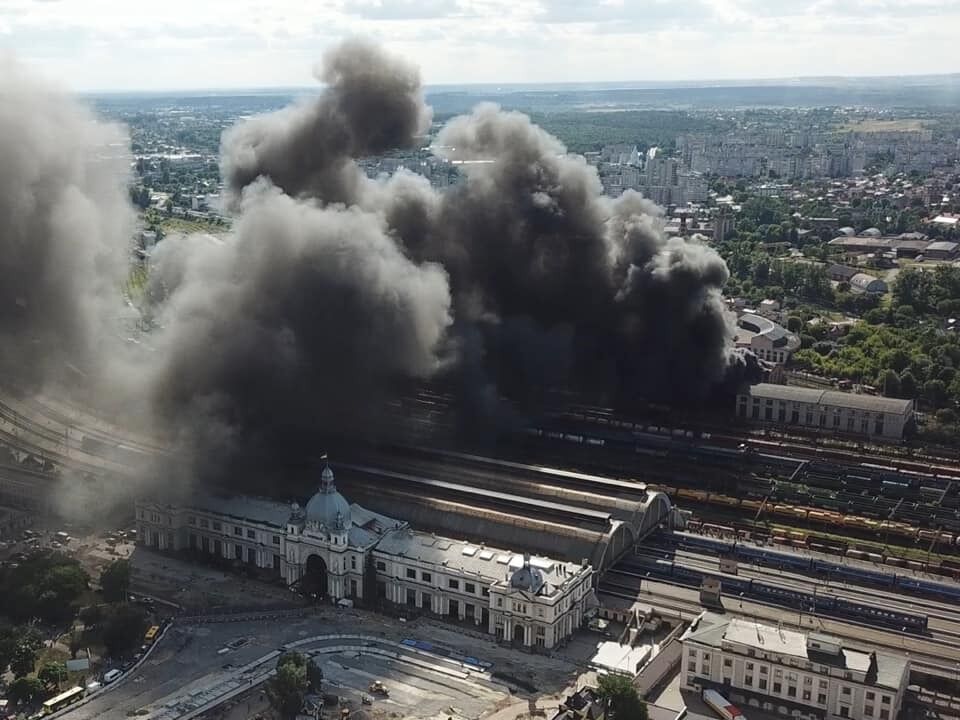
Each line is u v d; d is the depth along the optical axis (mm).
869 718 169875
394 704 182000
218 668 194500
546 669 195000
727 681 180000
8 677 190750
